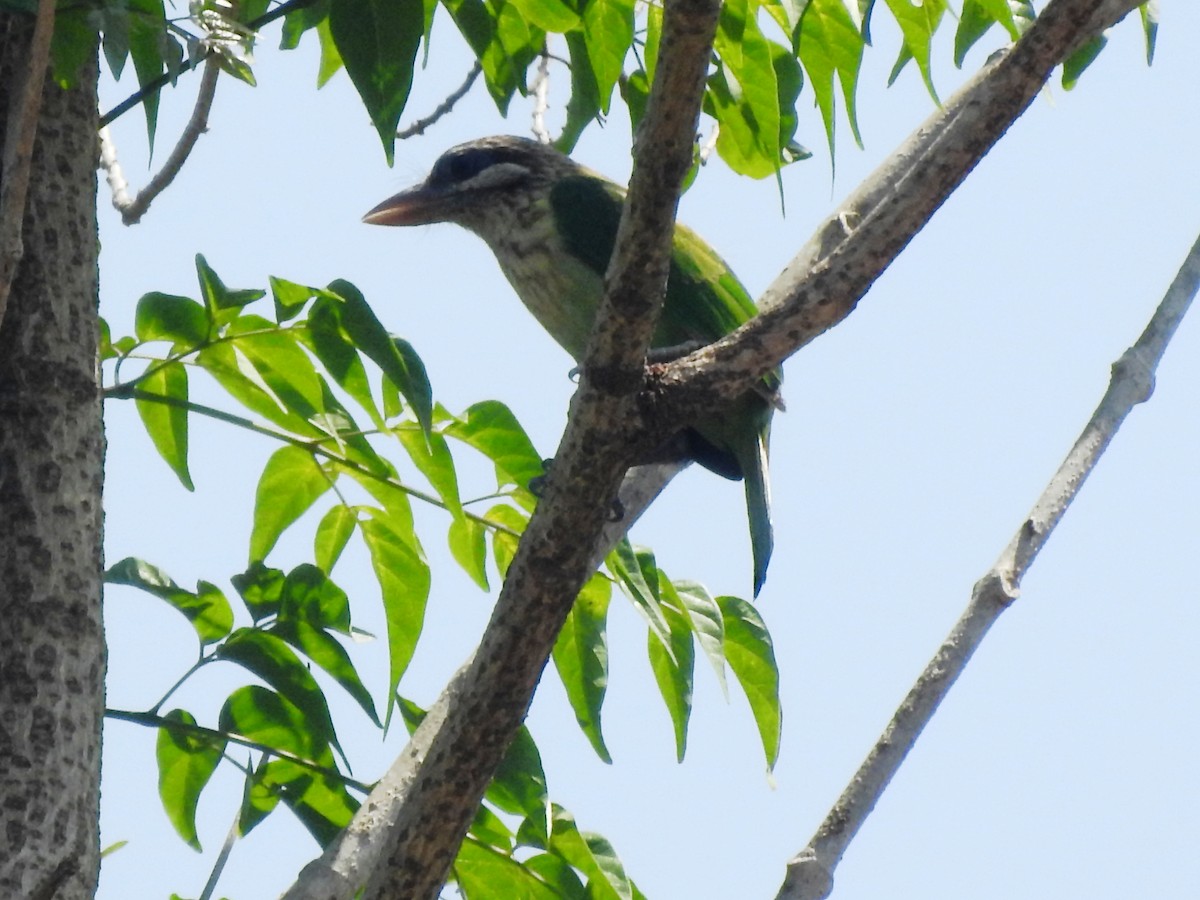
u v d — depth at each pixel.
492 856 7.94
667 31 5.10
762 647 8.22
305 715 7.61
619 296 5.58
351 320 6.91
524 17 8.74
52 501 6.08
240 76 6.18
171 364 7.22
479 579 8.28
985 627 6.95
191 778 7.74
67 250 6.38
